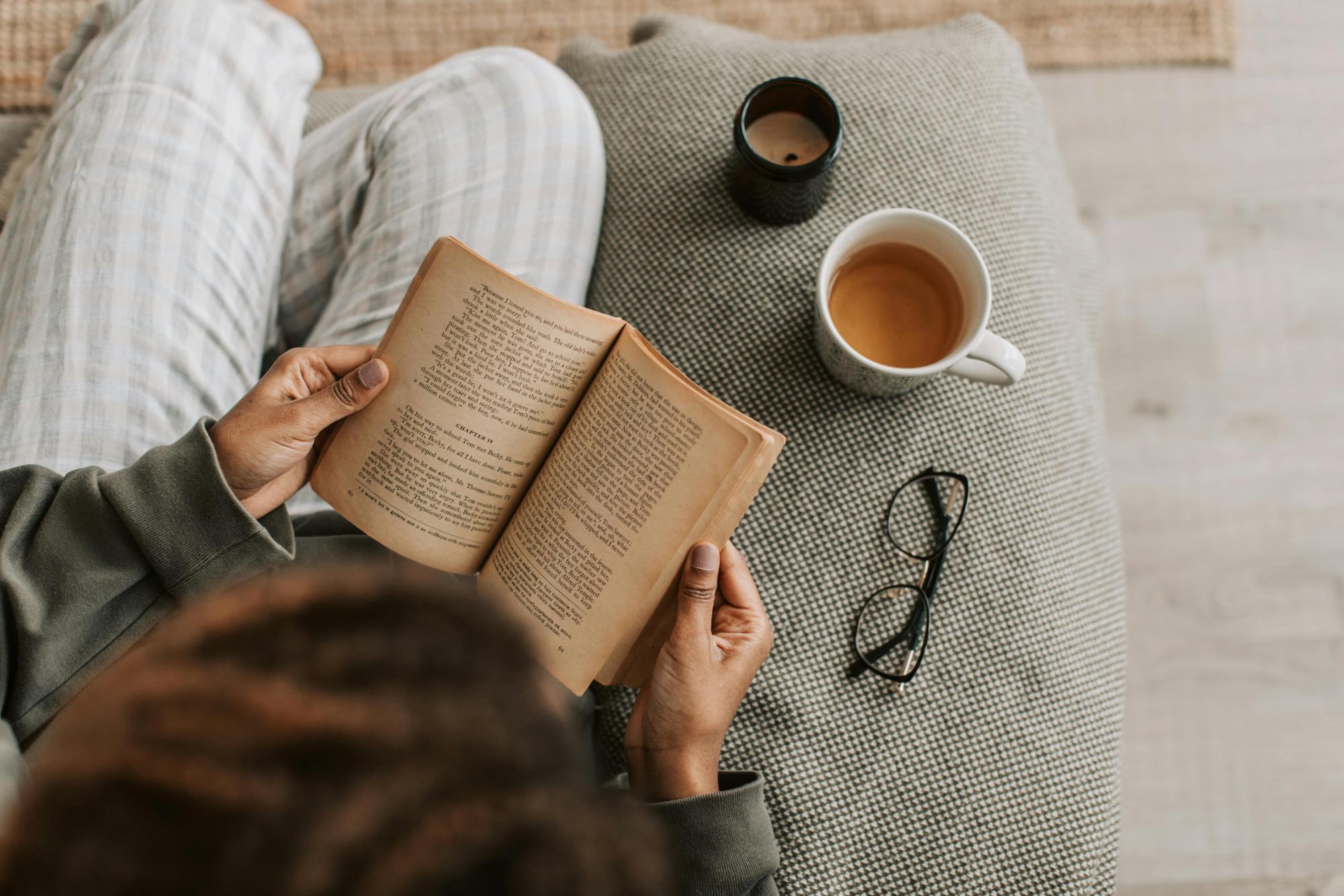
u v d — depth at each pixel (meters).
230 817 0.18
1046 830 0.60
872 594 0.62
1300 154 1.12
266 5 0.75
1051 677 0.63
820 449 0.64
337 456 0.50
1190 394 1.10
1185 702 1.04
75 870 0.19
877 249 0.59
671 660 0.50
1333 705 1.04
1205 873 1.01
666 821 0.49
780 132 0.62
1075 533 0.66
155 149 0.65
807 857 0.59
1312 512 1.08
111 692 0.21
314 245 0.75
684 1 1.11
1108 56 1.12
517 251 0.66
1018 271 0.68
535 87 0.68
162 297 0.63
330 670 0.20
